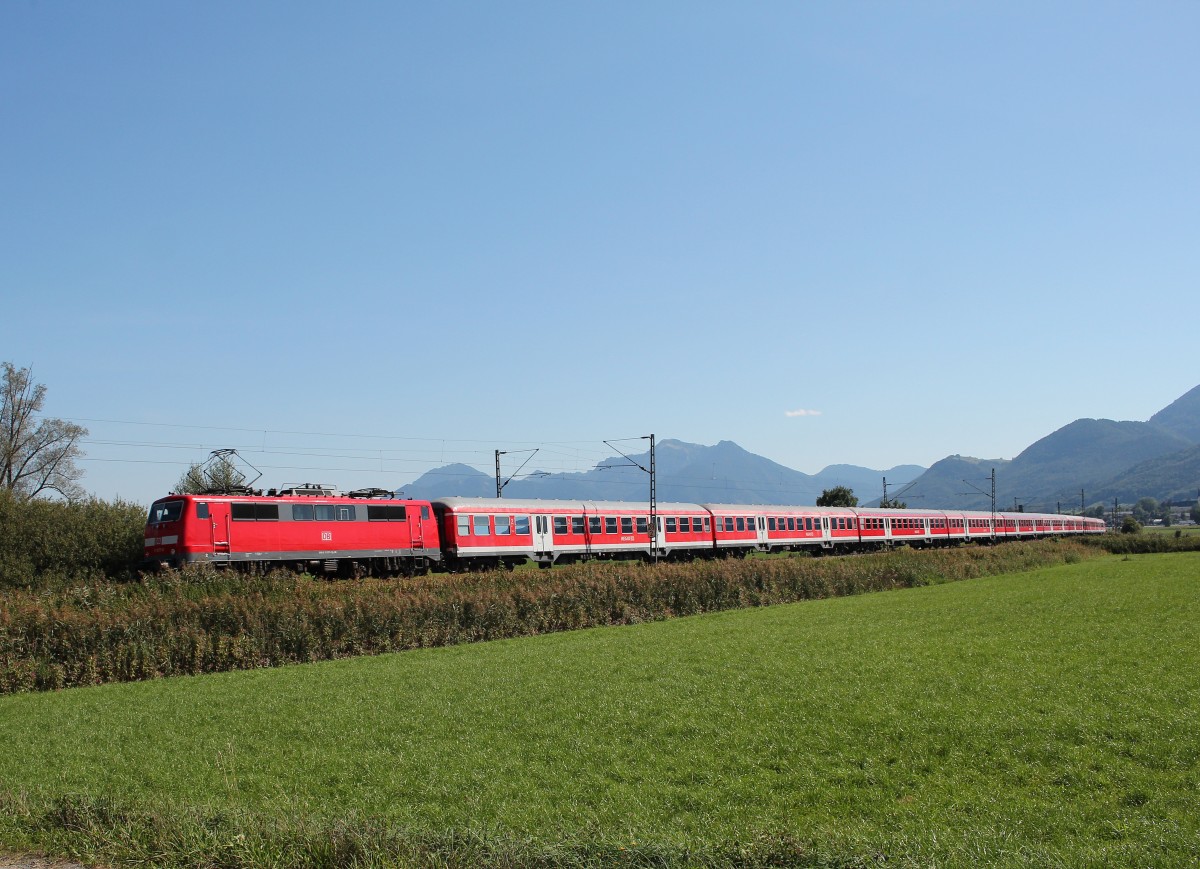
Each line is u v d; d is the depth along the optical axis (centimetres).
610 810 1167
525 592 3234
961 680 1839
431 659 2527
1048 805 1117
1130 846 961
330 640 2695
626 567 3853
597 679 2056
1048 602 3378
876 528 8256
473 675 2183
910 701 1666
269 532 3909
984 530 10081
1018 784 1220
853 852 954
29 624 2300
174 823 1050
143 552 3966
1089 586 4109
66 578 3688
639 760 1401
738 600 3981
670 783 1288
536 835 1051
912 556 5441
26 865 985
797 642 2531
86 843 1016
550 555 5344
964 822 1074
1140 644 2214
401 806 1206
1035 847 974
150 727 1722
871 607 3556
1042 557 6625
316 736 1614
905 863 914
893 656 2188
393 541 4453
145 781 1353
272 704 1900
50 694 2148
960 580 5216
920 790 1209
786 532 7200
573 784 1292
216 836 1010
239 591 2866
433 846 972
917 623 2892
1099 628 2542
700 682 1959
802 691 1809
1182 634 2358
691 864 921
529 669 2244
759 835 998
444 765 1405
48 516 3869
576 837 1024
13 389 5831
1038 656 2094
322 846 963
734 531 6675
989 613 3086
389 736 1594
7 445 5750
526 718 1689
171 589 2814
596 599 3438
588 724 1628
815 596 4331
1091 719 1471
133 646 2375
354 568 4312
